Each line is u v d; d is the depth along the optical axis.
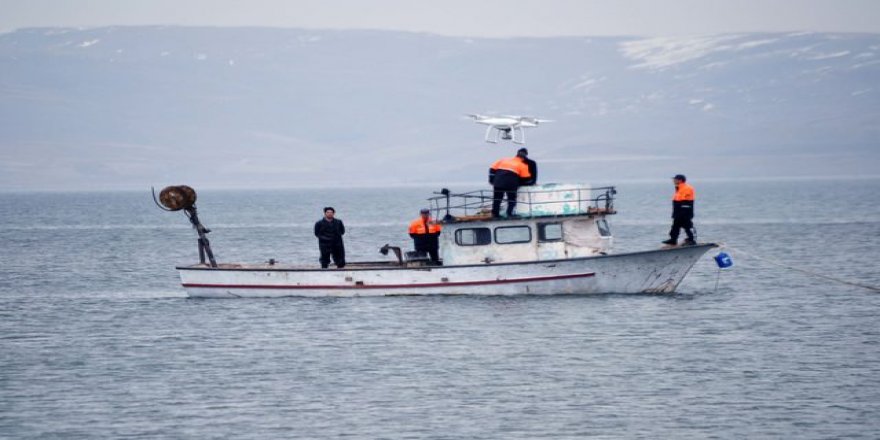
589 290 181.38
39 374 137.25
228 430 114.00
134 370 138.88
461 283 181.00
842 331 158.88
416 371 135.75
